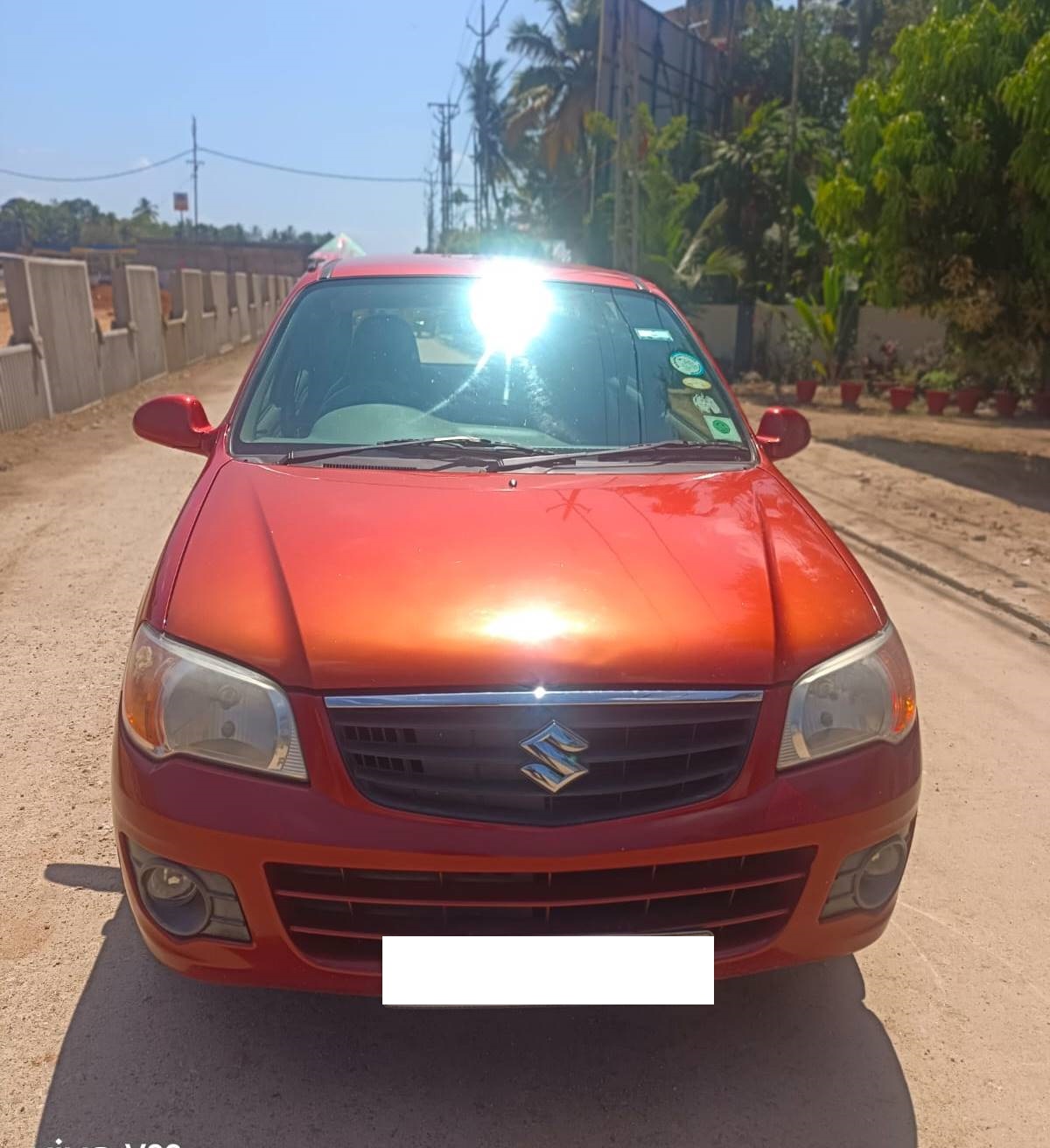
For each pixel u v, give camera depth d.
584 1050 2.39
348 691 2.03
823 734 2.17
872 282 11.84
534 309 3.57
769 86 28.83
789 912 2.17
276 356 3.31
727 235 24.22
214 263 64.44
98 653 4.63
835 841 2.14
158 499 7.93
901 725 2.30
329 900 2.04
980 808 3.56
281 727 2.04
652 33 26.20
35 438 10.66
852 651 2.28
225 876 2.04
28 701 4.11
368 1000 2.52
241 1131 2.12
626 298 3.73
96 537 6.71
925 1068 2.37
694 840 2.03
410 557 2.34
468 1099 2.23
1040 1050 2.44
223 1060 2.31
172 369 18.91
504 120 39.50
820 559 2.54
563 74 34.34
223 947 2.08
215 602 2.23
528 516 2.57
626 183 21.66
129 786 2.12
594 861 1.99
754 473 3.05
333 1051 2.35
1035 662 4.90
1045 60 8.49
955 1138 2.17
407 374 3.30
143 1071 2.27
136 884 2.15
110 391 14.52
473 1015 2.49
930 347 18.48
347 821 1.99
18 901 2.84
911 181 10.30
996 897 3.05
